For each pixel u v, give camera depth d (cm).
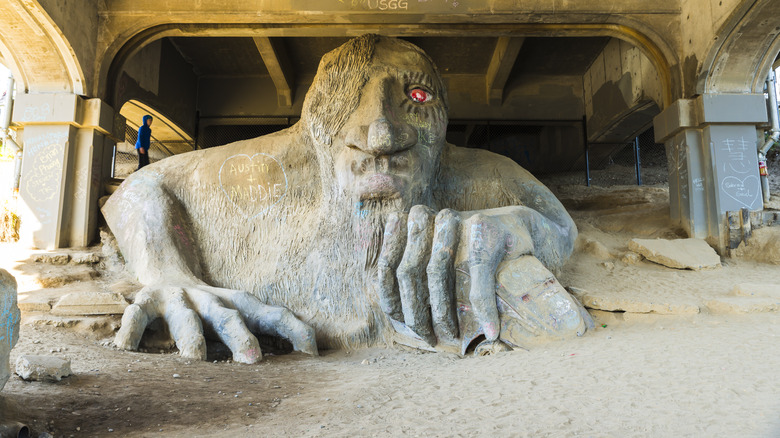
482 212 606
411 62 687
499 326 546
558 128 1498
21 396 336
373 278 657
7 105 858
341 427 307
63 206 805
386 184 625
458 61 1397
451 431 288
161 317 606
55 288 691
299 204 739
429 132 666
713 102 834
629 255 787
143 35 890
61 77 833
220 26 883
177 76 1320
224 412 347
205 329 598
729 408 288
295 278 692
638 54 1130
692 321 544
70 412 326
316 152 711
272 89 1446
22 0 716
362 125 638
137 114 1234
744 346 412
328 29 881
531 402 327
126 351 541
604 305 611
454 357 557
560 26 892
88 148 836
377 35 707
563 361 429
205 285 668
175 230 727
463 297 577
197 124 1430
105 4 873
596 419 288
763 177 859
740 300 568
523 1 856
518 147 1538
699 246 783
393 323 638
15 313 276
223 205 755
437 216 578
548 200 728
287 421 326
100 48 866
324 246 683
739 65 825
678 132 873
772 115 863
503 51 1250
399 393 378
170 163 793
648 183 1388
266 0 856
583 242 837
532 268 564
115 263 760
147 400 363
